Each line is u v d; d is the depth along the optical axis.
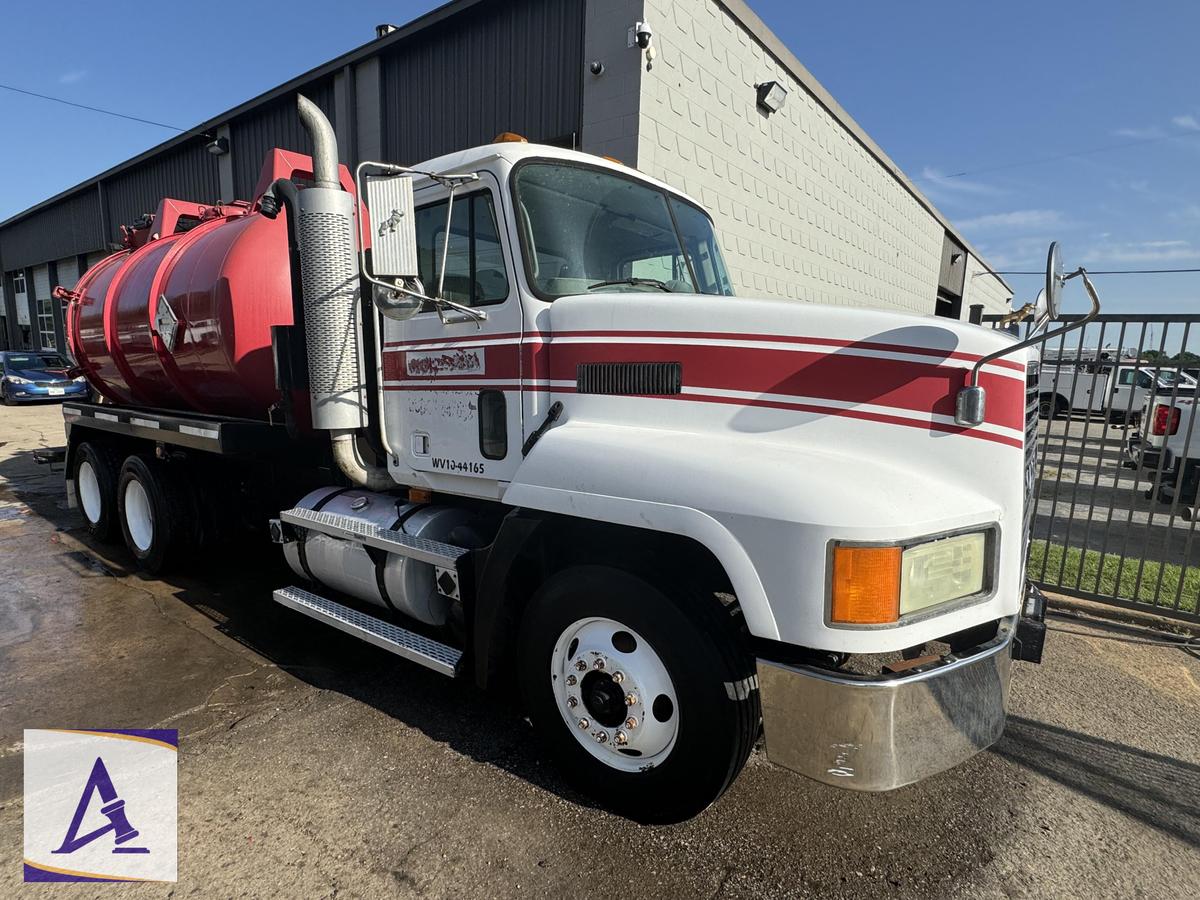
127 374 5.73
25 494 8.38
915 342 2.30
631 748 2.51
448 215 2.88
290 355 3.76
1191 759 3.13
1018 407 2.28
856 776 2.05
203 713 3.36
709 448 2.40
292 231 3.64
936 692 2.11
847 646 2.02
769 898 2.25
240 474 5.36
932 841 2.53
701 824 2.59
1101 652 4.29
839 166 12.72
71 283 25.53
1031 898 2.28
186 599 4.92
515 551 2.72
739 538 2.15
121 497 5.60
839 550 2.00
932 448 2.30
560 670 2.73
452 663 2.98
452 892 2.26
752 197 10.04
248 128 14.69
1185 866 2.45
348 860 2.39
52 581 5.29
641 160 7.83
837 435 2.37
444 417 3.22
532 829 2.55
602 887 2.28
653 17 7.74
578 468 2.55
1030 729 3.35
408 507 3.53
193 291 4.62
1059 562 5.93
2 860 2.38
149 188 19.03
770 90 9.64
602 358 2.74
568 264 3.03
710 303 2.54
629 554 2.54
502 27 9.27
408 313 2.82
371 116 11.15
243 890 2.26
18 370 19.03
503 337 2.94
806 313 2.41
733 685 2.28
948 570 2.19
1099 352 4.81
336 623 3.49
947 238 21.05
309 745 3.09
